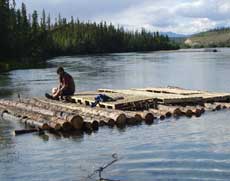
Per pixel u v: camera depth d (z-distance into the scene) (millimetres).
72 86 28094
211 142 17672
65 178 13625
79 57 119500
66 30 166750
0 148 17625
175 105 25859
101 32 170000
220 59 97625
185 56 121062
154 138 18656
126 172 13953
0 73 60312
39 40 112500
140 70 64750
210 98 26828
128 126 21312
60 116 22000
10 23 99875
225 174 13547
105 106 24344
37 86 42375
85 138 19078
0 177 13930
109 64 81438
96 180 13289
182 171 13906
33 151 17031
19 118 23297
